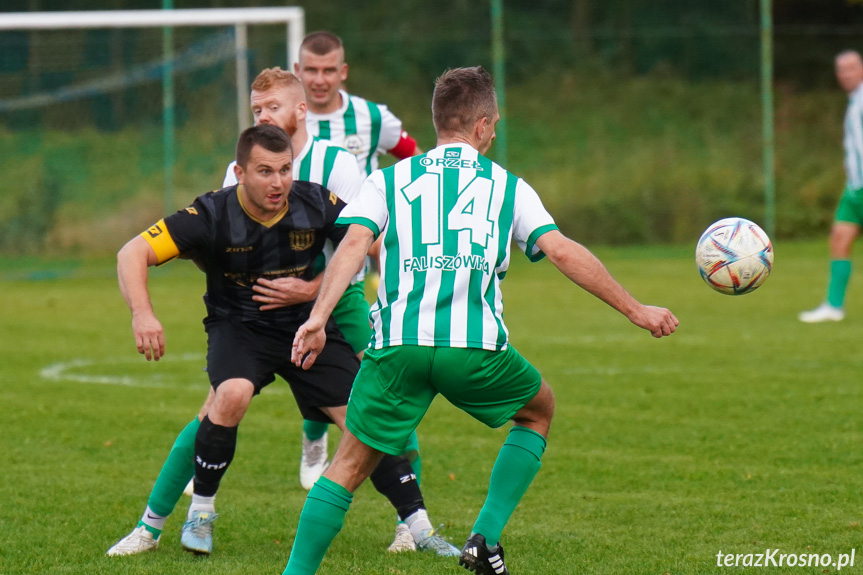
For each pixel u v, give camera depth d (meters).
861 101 40.97
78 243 67.88
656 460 22.00
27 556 15.91
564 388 29.86
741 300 49.38
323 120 22.42
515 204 13.73
